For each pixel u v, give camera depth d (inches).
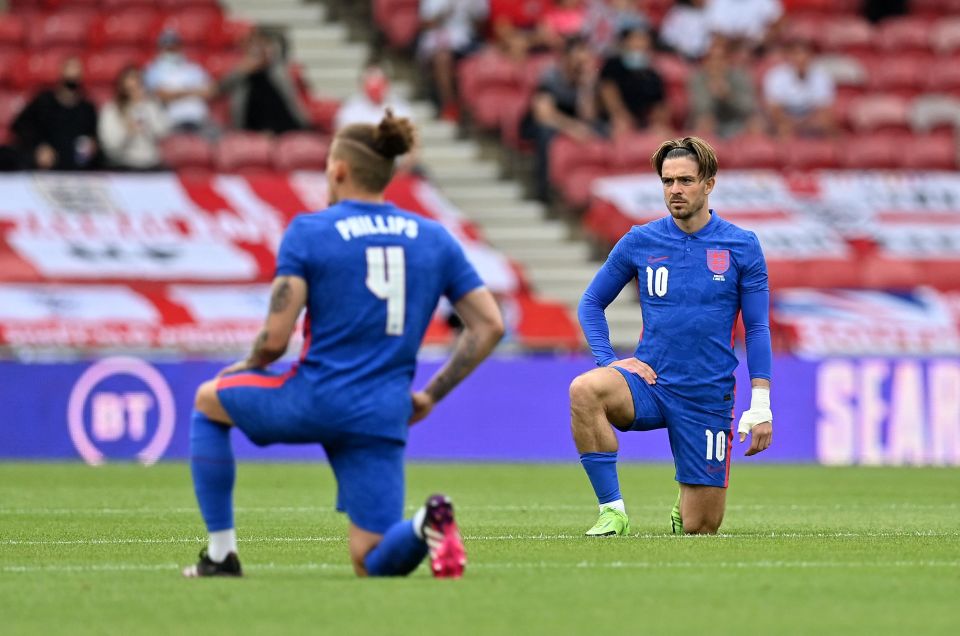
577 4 3506.4
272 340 930.7
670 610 871.1
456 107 3390.7
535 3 3570.4
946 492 1932.8
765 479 2155.5
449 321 2610.7
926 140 3368.6
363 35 3602.4
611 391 1316.4
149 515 1558.8
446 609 863.7
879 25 3782.0
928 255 3058.6
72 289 2689.5
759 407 1301.7
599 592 931.3
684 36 3577.8
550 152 3171.8
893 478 2178.9
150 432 2466.8
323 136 3174.2
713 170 1321.4
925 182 3176.7
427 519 928.3
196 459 962.7
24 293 2659.9
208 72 3284.9
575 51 3221.0
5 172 2893.7
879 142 3331.7
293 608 866.8
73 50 3368.6
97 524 1456.7
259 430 938.1
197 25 3422.7
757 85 3489.2
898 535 1337.4
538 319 2728.8
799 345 2795.3
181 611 863.7
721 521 1368.1
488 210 3152.1
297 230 937.5
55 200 2832.2
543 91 3208.7
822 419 2534.5
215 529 979.3
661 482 2060.8
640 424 1327.5
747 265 1321.4
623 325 2883.9
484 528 1411.2
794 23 3732.8
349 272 935.0
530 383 2549.2
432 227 962.1
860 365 2536.9
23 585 976.9
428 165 3272.6
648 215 3075.8
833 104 3516.2
